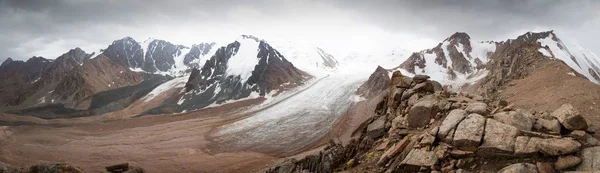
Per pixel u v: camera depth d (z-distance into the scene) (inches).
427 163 748.0
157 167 3198.8
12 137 4173.2
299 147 3816.4
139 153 3752.5
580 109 1091.9
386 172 801.6
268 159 3341.5
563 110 773.3
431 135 800.3
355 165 970.1
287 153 3590.1
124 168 1475.1
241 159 3454.7
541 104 1266.0
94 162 3331.7
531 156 677.3
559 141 675.4
